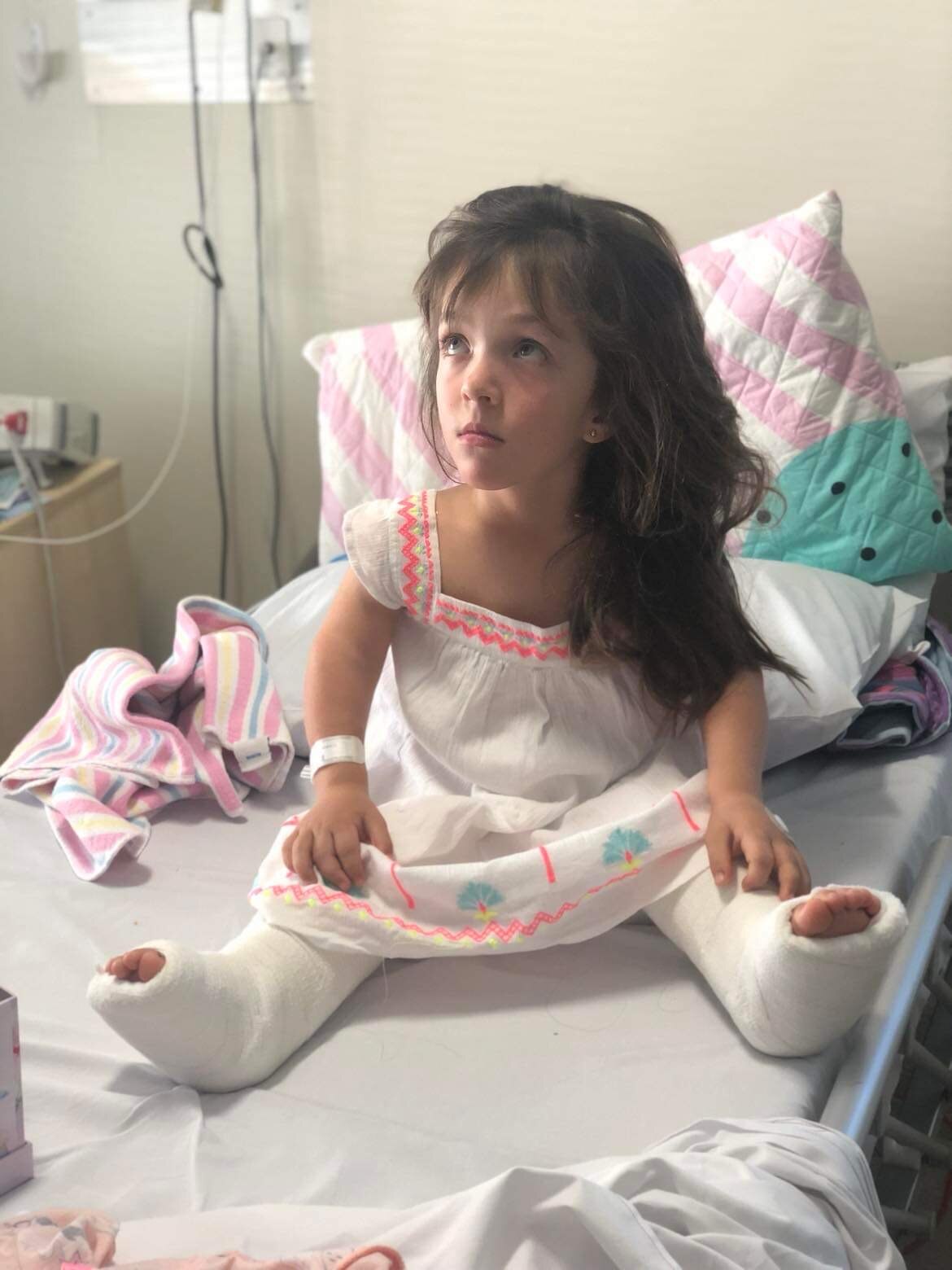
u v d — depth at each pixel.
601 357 1.01
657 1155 0.75
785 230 1.58
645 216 1.08
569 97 1.86
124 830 1.18
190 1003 0.84
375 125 1.97
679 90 1.80
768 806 1.23
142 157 2.12
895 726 1.31
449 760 1.11
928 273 1.76
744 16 1.74
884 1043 0.93
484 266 0.99
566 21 1.82
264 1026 0.89
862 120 1.73
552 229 1.00
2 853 1.21
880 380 1.55
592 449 1.09
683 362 1.08
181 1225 0.74
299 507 2.25
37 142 2.17
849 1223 0.75
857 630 1.35
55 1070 0.91
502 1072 0.90
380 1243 0.69
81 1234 0.70
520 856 1.00
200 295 2.17
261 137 2.04
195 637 1.39
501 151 1.92
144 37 2.04
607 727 1.10
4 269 2.27
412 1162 0.80
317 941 0.96
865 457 1.53
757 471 1.17
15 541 1.89
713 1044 0.92
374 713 1.20
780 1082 0.88
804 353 1.55
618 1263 0.67
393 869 0.99
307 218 2.06
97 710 1.34
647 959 1.02
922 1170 1.26
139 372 2.26
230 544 2.31
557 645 1.08
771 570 1.43
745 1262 0.69
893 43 1.68
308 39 1.96
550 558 1.09
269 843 1.22
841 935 0.84
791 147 1.78
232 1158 0.81
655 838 1.01
